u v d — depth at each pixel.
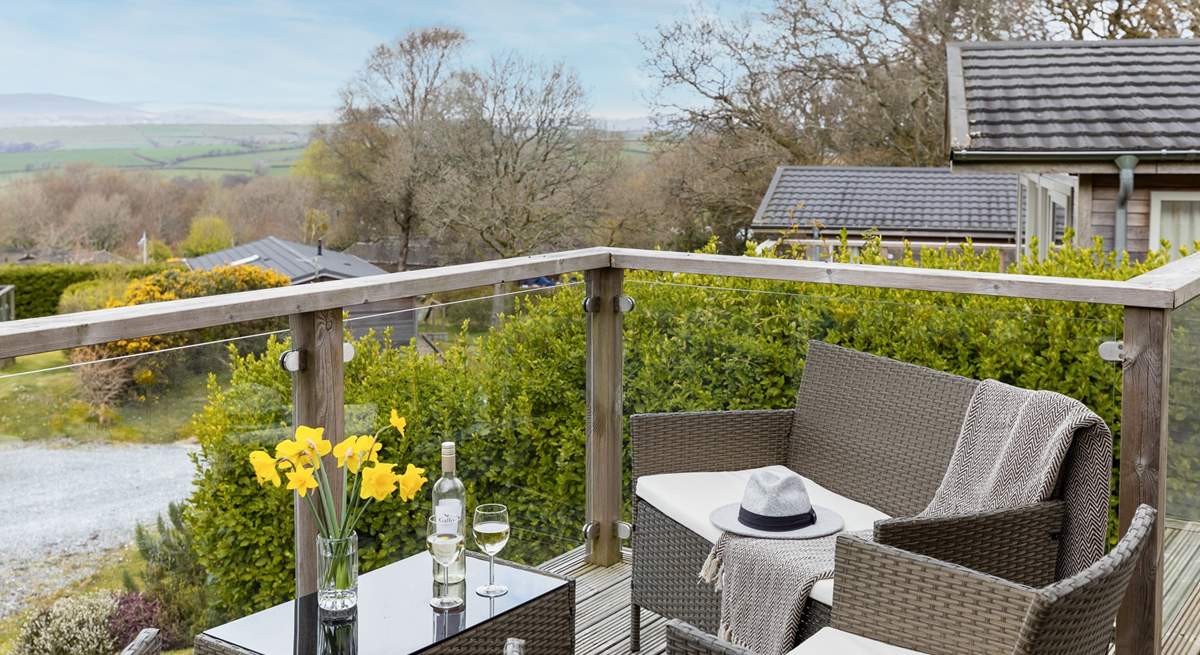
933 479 2.99
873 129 22.30
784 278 3.38
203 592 2.60
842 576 2.15
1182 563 2.96
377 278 2.96
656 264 3.66
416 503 3.18
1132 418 2.71
